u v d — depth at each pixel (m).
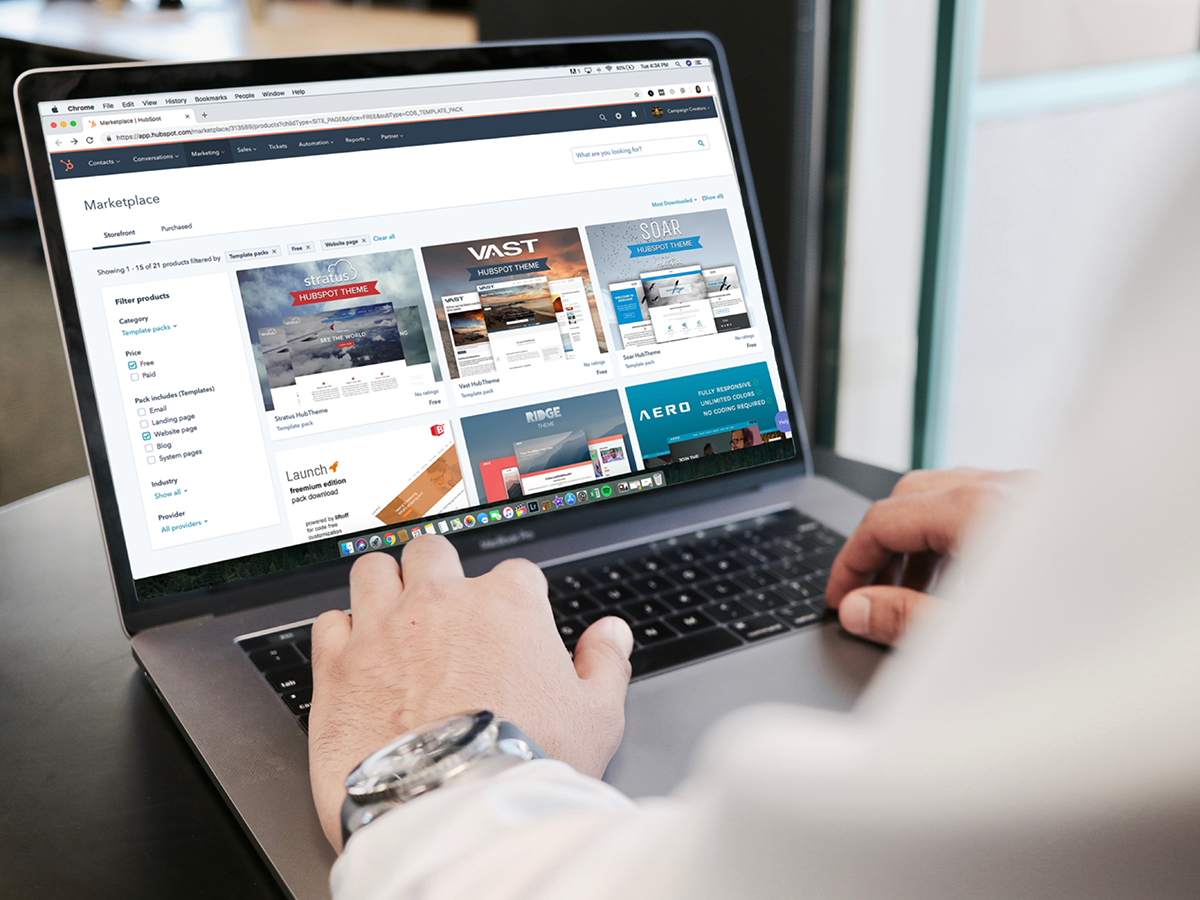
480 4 1.52
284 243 0.62
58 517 0.80
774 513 0.77
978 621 0.13
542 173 0.70
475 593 0.49
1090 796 0.13
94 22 3.37
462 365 0.67
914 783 0.14
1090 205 1.59
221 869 0.43
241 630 0.59
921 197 1.33
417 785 0.34
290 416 0.62
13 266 3.54
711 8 1.19
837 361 1.33
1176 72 1.68
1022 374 1.70
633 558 0.69
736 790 0.17
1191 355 0.11
